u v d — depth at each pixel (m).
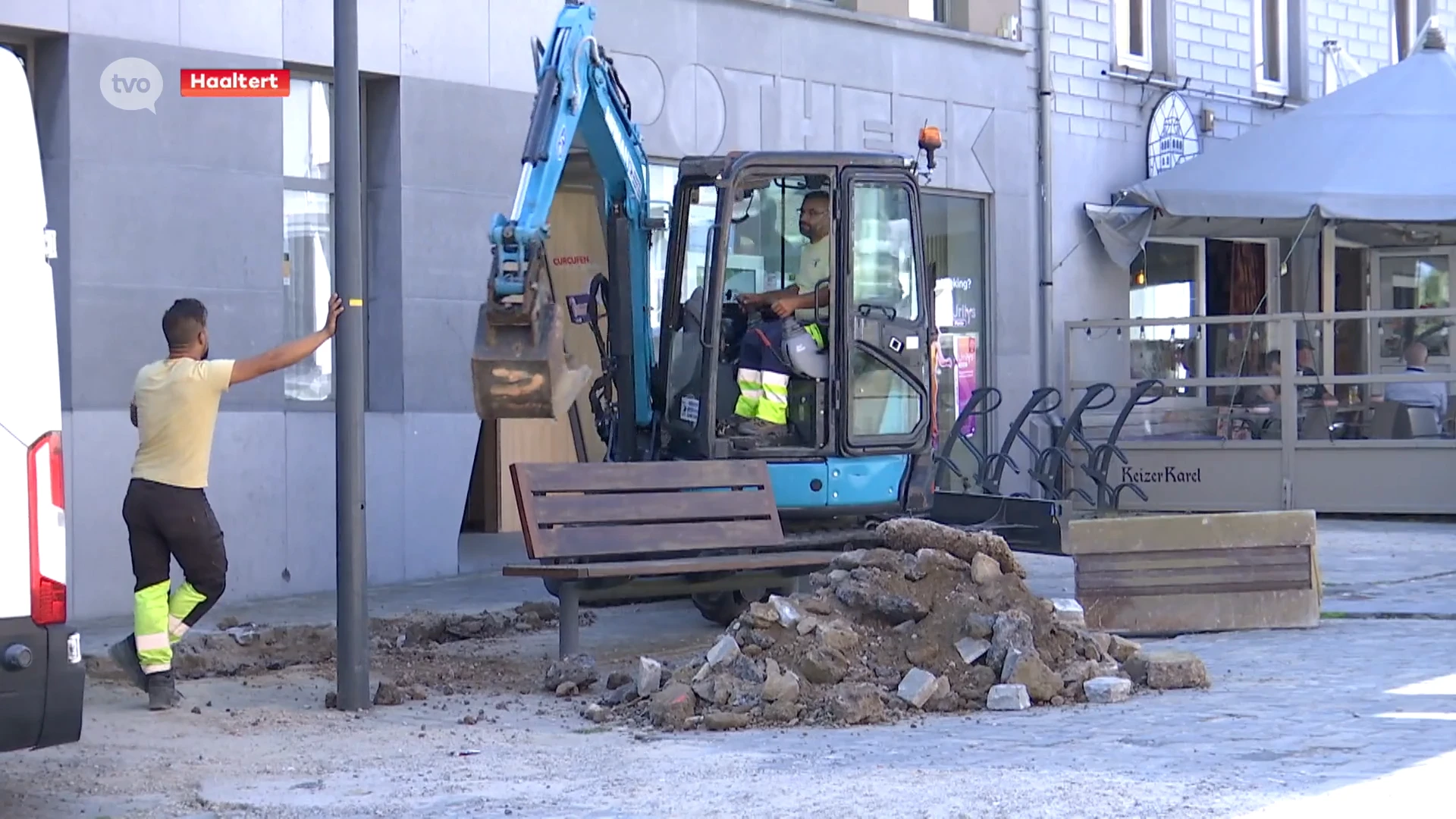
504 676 13.56
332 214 19.39
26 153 8.58
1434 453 25.69
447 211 19.81
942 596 12.44
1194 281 30.84
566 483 13.66
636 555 13.91
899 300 16.00
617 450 15.89
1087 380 28.30
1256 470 26.80
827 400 15.60
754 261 15.81
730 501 14.46
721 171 15.30
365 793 9.41
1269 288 31.66
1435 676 12.64
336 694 12.41
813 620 12.16
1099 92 29.16
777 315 15.61
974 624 12.15
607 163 15.53
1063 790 8.84
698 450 15.29
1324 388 26.52
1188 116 30.66
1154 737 10.38
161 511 11.95
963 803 8.62
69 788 9.66
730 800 8.95
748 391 15.48
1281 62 33.28
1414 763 9.35
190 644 14.51
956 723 11.21
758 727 11.25
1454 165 26.50
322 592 18.64
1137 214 28.64
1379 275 31.47
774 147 23.80
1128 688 11.95
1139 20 30.19
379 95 19.55
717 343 15.17
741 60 23.34
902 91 25.69
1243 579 15.12
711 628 16.17
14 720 8.23
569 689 12.68
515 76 20.50
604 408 16.23
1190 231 29.16
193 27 17.72
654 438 15.93
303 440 18.58
